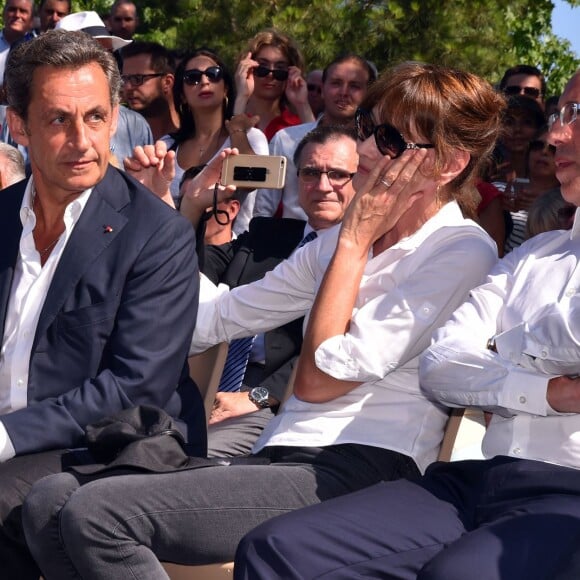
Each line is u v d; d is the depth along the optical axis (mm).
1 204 3666
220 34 13625
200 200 4617
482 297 3246
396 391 3322
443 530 2852
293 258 3803
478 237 3424
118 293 3441
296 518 2838
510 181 6684
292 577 2744
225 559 3068
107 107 3477
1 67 9453
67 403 3334
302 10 13367
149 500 2975
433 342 3166
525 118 7113
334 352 3201
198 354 4012
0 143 5070
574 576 2521
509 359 3020
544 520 2686
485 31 13438
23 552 3219
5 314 3523
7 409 3508
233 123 6238
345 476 3207
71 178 3426
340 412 3309
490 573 2566
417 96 3328
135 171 4332
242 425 4504
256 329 3871
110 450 3182
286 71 7637
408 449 3279
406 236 3484
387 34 13289
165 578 2961
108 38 7773
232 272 4918
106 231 3496
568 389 2895
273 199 6508
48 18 10250
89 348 3424
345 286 3301
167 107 8586
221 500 3023
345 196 4918
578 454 2932
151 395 3414
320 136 4957
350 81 7195
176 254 3512
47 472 3244
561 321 2924
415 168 3311
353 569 2779
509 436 3057
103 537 2924
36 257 3564
